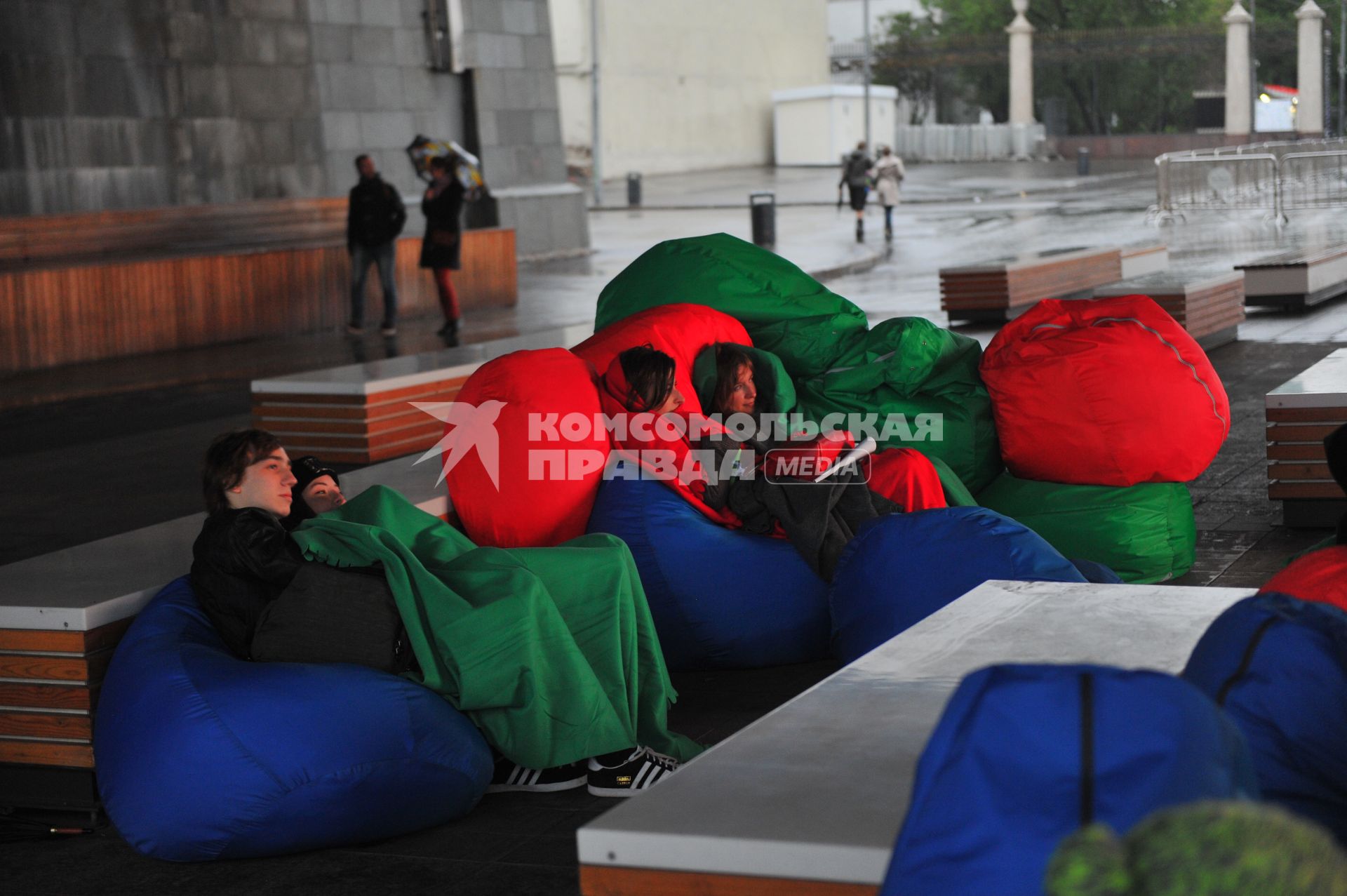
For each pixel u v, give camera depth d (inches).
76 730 151.6
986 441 229.1
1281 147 1412.4
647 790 88.7
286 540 154.8
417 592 151.3
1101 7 2588.6
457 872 136.3
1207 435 214.4
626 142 2036.2
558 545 177.6
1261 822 45.4
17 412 435.8
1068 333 223.3
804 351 236.5
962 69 2655.0
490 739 152.3
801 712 101.0
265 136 735.1
